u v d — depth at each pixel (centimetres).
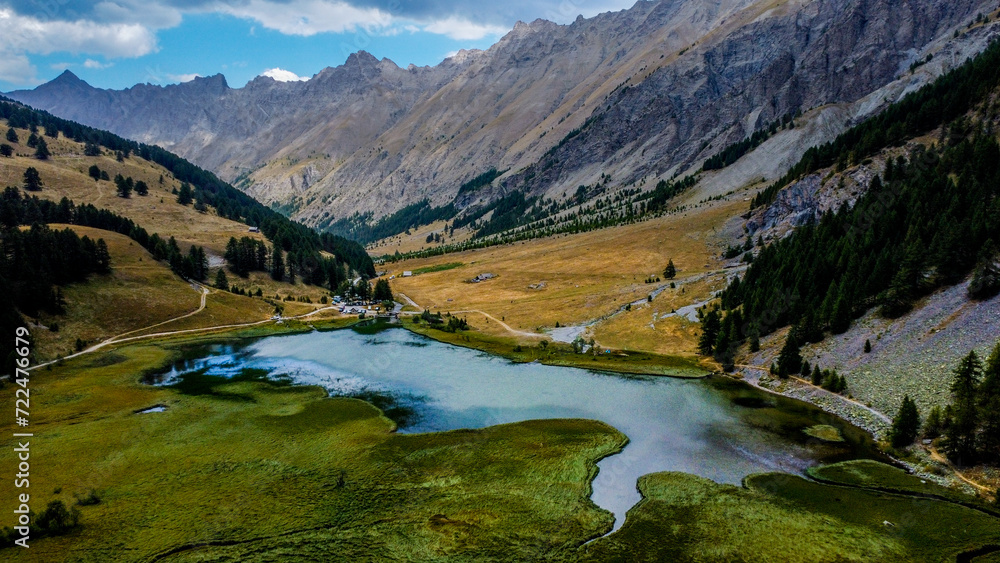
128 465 7019
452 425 8456
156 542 5266
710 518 5594
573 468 6794
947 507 5588
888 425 7469
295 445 7669
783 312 11756
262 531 5472
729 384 10150
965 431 6141
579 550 5147
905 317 9500
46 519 5478
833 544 5084
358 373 11594
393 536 5369
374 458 7200
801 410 8619
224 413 9062
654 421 8388
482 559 5019
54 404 9462
